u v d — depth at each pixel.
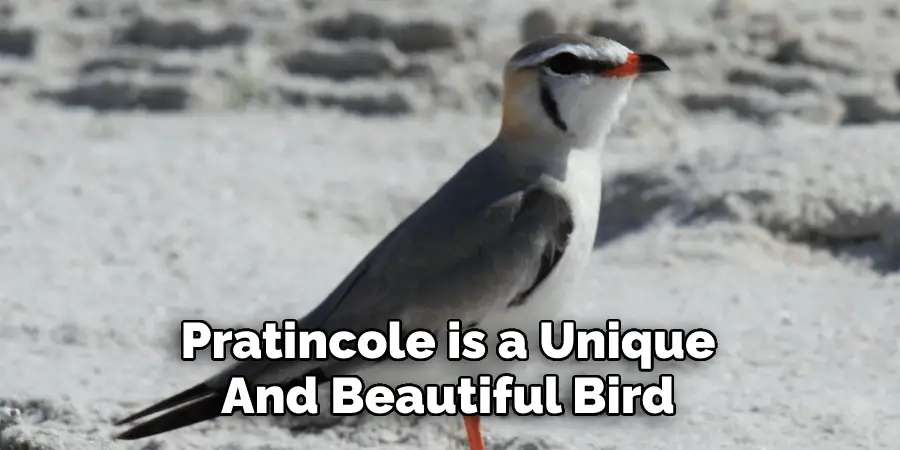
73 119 20.53
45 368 11.05
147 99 21.94
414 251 8.88
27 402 10.18
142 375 10.95
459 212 8.92
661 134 19.83
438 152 18.84
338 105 21.72
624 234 14.86
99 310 12.50
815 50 22.66
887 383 10.54
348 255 14.59
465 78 22.14
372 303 8.88
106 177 17.00
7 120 20.44
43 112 21.27
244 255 14.28
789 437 9.62
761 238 13.95
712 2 24.88
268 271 13.80
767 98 21.06
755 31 23.00
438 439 9.87
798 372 10.80
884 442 9.48
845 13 24.38
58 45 24.50
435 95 21.78
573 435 9.83
